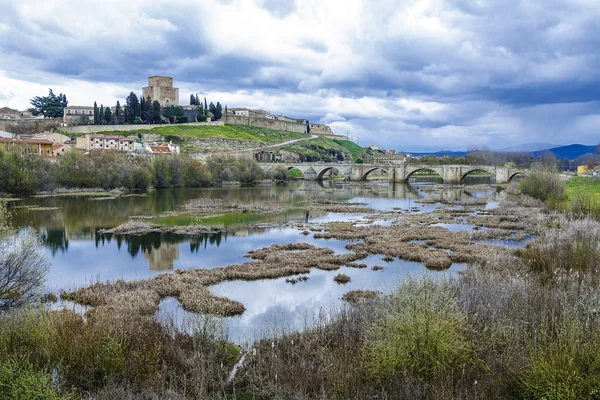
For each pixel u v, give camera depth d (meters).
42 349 14.83
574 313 16.05
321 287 31.80
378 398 13.36
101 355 14.91
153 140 194.25
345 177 180.00
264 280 33.84
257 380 15.34
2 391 12.01
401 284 21.31
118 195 101.12
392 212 79.19
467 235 52.75
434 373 13.82
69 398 11.96
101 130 199.62
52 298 27.48
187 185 132.38
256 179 157.00
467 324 17.03
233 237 53.06
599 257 29.30
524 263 32.59
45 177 101.81
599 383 11.96
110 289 29.66
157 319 23.14
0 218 26.50
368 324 17.22
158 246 47.28
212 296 28.39
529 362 13.85
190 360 16.14
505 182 145.25
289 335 19.59
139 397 13.12
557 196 79.94
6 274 23.56
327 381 14.59
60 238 50.56
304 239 52.12
